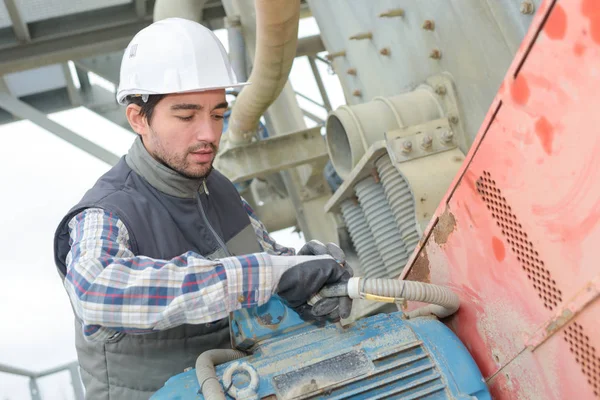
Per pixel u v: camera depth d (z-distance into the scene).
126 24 4.91
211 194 1.54
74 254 1.22
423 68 2.40
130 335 1.37
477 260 1.27
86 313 1.15
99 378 1.42
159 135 1.33
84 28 4.79
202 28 1.39
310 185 3.80
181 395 1.16
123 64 1.37
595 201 0.99
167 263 1.18
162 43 1.33
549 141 1.04
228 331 1.46
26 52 4.78
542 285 1.12
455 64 2.23
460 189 1.27
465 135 2.24
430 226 1.37
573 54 0.96
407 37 2.42
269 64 2.34
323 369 1.17
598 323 1.03
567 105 0.99
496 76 2.07
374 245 2.54
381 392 1.17
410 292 1.23
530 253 1.13
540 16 1.00
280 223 4.45
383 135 2.35
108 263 1.18
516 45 1.95
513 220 1.15
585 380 1.08
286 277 1.22
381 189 2.37
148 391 1.39
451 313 1.36
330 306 1.23
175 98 1.30
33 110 5.17
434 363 1.22
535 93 1.04
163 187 1.39
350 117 2.38
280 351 1.22
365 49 2.72
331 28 2.92
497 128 1.13
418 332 1.26
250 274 1.18
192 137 1.33
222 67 1.36
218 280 1.16
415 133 2.20
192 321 1.16
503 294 1.22
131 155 1.41
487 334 1.29
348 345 1.22
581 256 1.03
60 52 4.84
